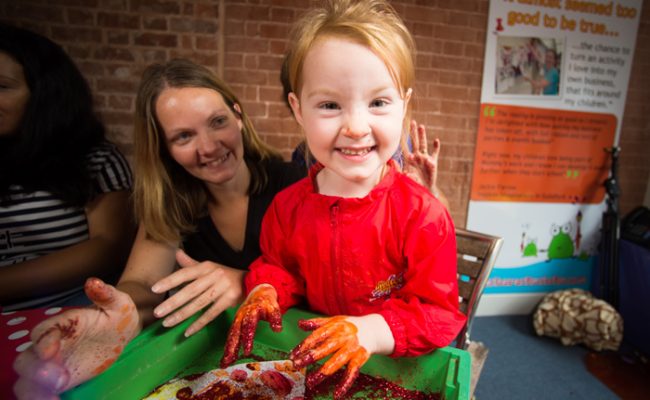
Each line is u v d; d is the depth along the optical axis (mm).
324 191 721
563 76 2109
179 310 710
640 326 2023
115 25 1803
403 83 568
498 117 2131
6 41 1138
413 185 709
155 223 924
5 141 1215
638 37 2133
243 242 1040
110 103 1871
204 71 911
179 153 857
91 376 574
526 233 2293
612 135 2229
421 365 671
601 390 1751
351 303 739
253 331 592
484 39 2055
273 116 2006
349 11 590
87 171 1285
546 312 2121
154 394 667
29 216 1219
